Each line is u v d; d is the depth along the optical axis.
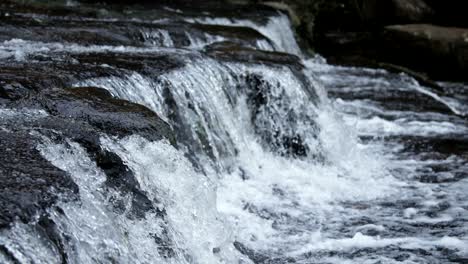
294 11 22.34
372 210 8.27
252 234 7.27
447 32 22.25
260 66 10.70
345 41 22.75
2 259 3.77
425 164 10.55
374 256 6.81
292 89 10.72
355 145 11.17
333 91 15.59
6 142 5.22
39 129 5.63
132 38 12.44
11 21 11.73
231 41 13.69
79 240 4.44
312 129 10.74
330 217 7.98
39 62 8.49
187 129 8.80
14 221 4.02
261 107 10.55
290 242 7.12
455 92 19.86
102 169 5.45
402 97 15.42
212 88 9.60
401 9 25.95
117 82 8.04
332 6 23.12
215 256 6.23
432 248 7.06
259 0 22.50
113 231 4.88
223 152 9.32
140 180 5.69
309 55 21.53
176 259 5.54
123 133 6.03
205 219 6.40
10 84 6.87
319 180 9.52
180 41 13.55
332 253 6.87
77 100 6.62
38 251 4.02
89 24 12.52
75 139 5.55
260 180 9.25
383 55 22.59
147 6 18.88
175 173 6.27
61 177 4.71
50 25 11.93
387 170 10.17
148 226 5.45
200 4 21.03
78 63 8.66
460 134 12.48
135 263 5.01
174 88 8.78
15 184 4.44
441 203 8.62
